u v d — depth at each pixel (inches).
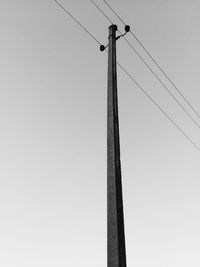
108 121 279.0
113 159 257.3
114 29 339.0
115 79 303.3
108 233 235.0
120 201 242.7
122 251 226.8
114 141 265.0
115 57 319.0
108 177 253.3
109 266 224.8
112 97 289.9
